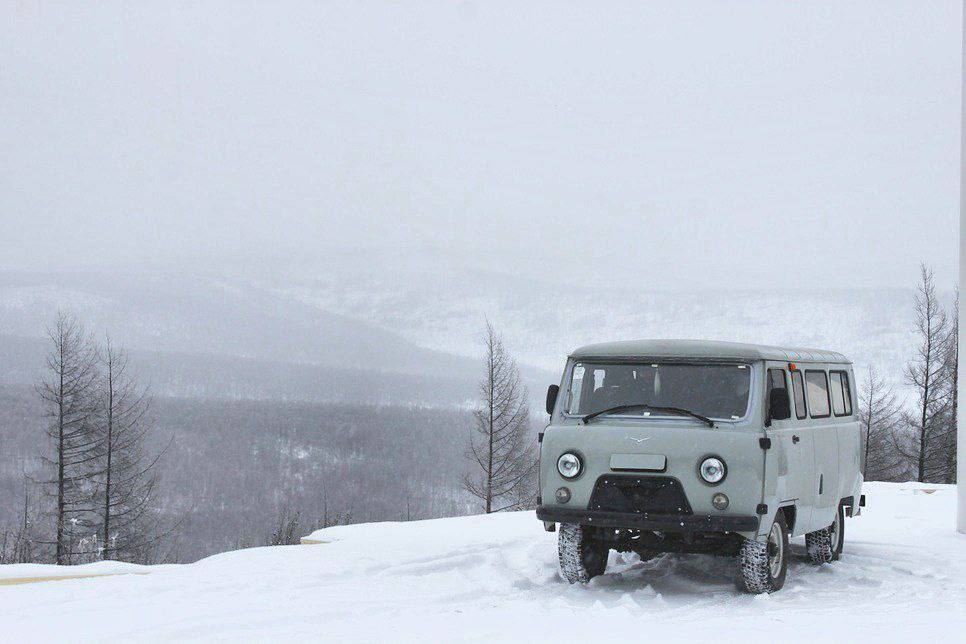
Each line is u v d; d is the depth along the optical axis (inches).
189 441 6131.9
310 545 550.3
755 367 396.5
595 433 393.7
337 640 290.0
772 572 402.6
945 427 1935.3
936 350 1950.1
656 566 466.0
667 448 383.2
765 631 305.7
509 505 2253.9
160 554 2728.8
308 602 355.9
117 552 2161.7
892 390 2038.6
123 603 350.6
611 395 409.1
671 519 377.1
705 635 298.4
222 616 323.9
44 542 2042.3
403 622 321.1
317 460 6127.0
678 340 414.0
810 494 437.1
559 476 395.9
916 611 352.2
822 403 474.0
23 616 323.9
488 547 522.0
